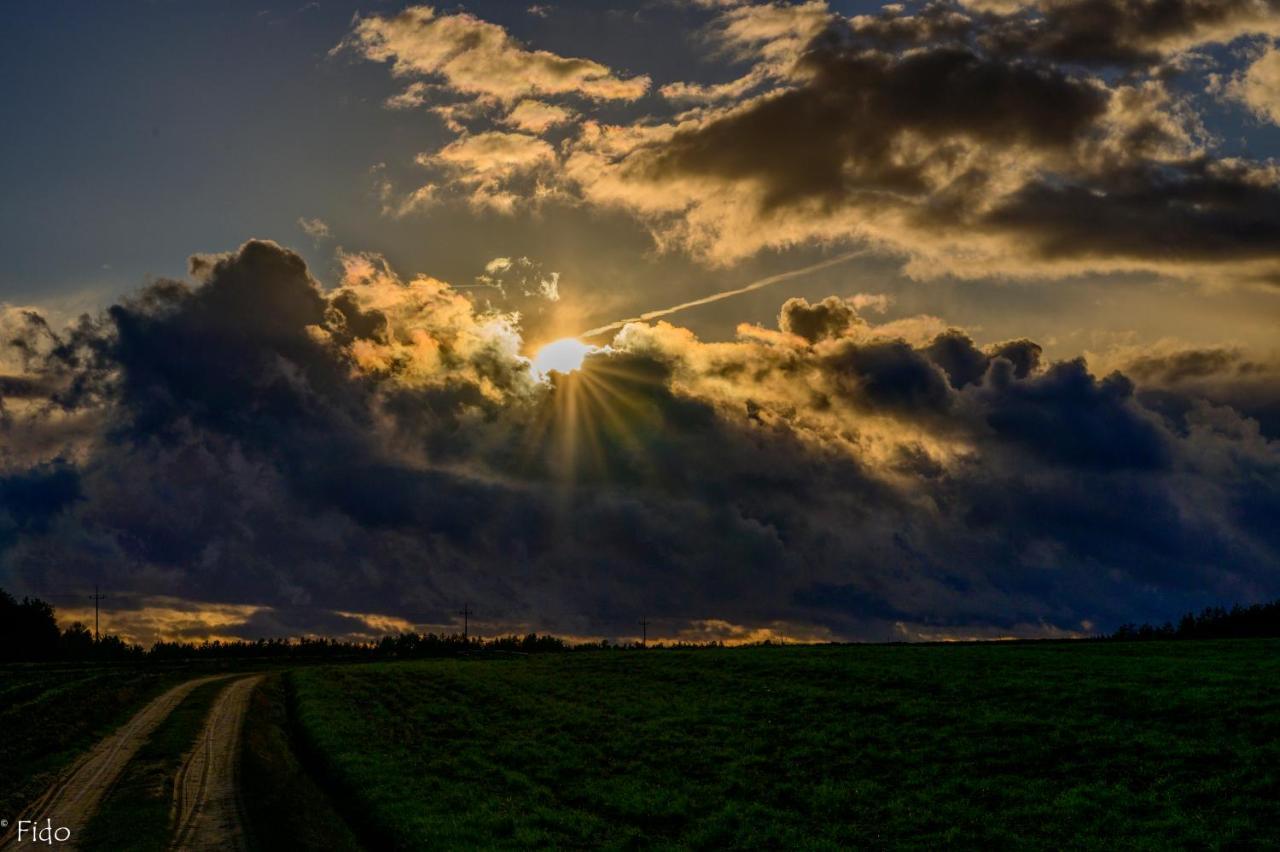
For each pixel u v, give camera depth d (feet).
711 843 120.98
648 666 307.78
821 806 133.39
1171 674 200.44
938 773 144.05
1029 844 111.45
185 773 161.17
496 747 185.47
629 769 163.02
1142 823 114.32
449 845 112.98
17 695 276.21
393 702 262.06
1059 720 164.66
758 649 352.08
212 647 633.61
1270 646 281.13
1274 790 120.57
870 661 270.46
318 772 170.09
